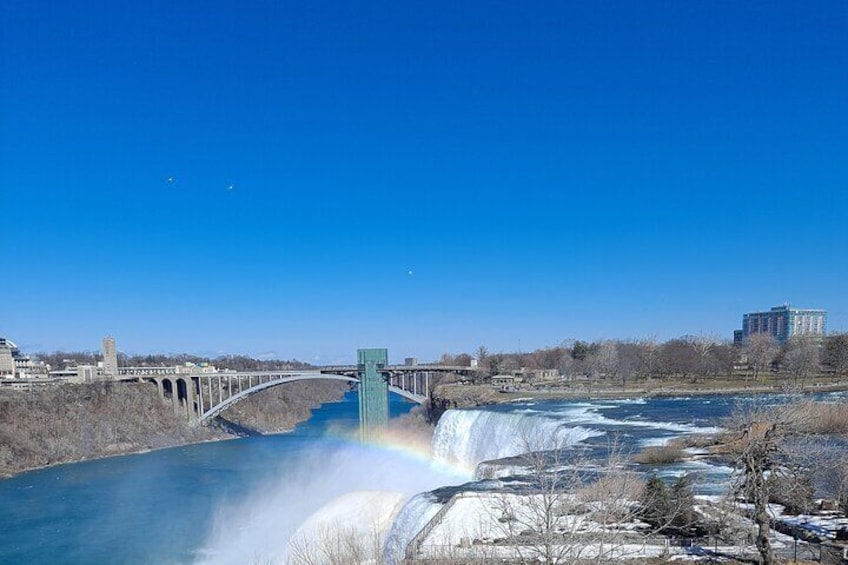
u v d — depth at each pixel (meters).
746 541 17.11
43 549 36.88
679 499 18.41
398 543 22.94
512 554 15.88
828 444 23.97
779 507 19.64
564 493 15.56
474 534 18.23
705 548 16.69
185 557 35.16
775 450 17.84
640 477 22.30
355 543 22.09
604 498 17.84
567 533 14.27
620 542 15.95
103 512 45.41
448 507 21.06
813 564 15.29
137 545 37.41
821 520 18.39
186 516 43.97
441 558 15.33
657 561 15.70
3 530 40.91
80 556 35.53
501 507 19.08
